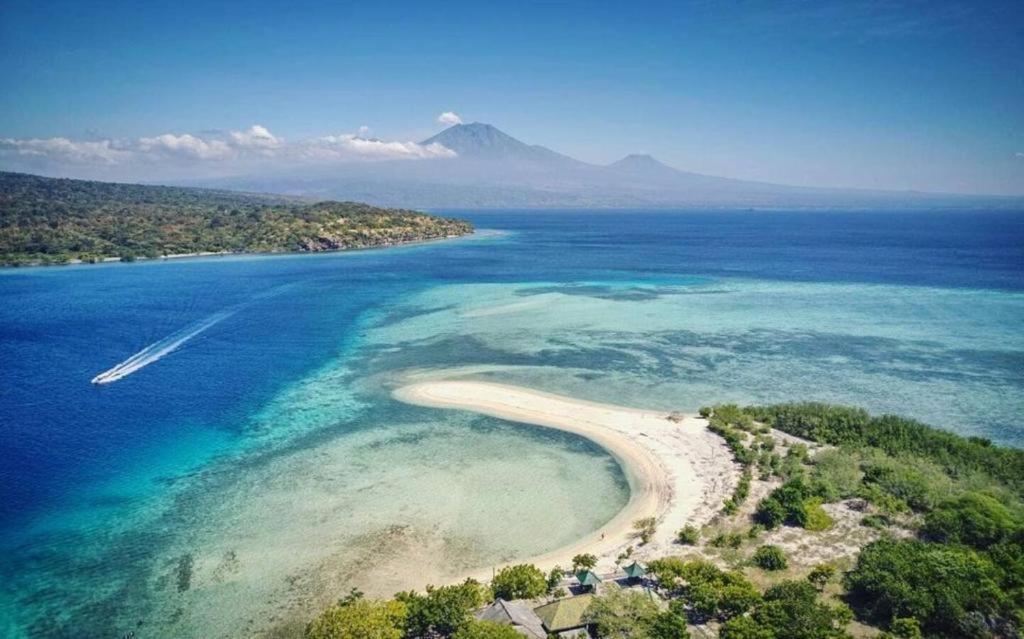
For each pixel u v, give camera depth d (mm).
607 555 51094
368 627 38906
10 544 53562
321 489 62375
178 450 71875
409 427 77750
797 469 64125
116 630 43219
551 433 75625
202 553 51875
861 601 44719
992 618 40812
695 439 73625
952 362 104188
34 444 73562
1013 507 55594
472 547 52469
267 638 42406
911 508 57688
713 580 45469
